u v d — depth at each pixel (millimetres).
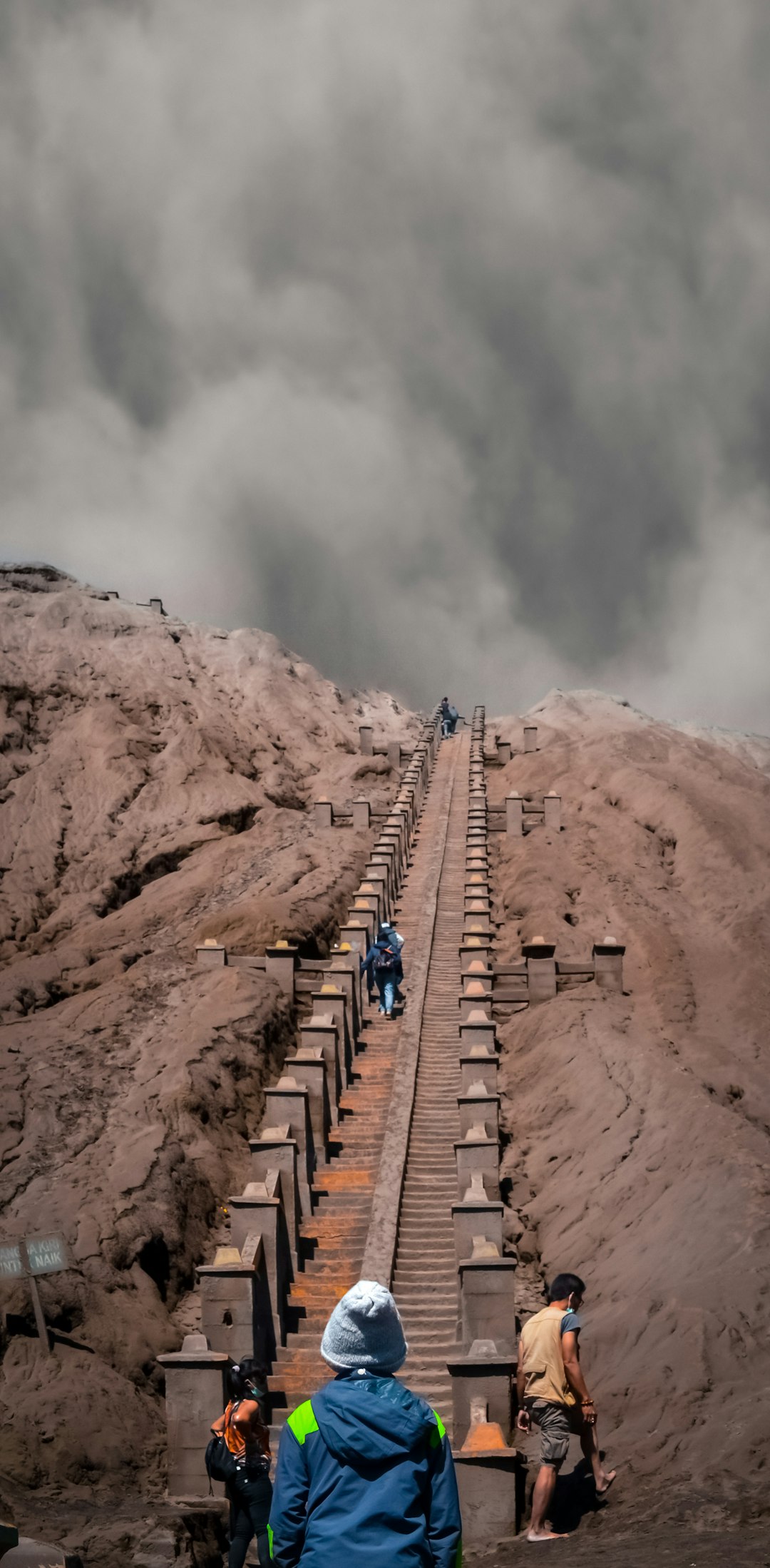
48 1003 31109
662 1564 8492
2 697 53688
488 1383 13023
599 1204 18781
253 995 26453
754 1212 15992
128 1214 19484
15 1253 16578
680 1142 19250
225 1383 13805
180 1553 11680
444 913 33594
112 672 57562
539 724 63094
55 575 66625
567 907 33500
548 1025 24984
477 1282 14492
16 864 44000
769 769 66812
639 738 50469
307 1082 20375
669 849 38938
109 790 47844
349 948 27375
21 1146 21078
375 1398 4027
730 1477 10562
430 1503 3969
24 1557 6465
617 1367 13781
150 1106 22391
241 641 64625
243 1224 16141
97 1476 14828
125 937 34969
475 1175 17203
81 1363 16625
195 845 44281
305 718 59625
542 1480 10734
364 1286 4277
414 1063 23656
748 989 28688
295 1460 4047
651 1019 26625
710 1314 13703
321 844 40000
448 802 44812
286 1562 3957
